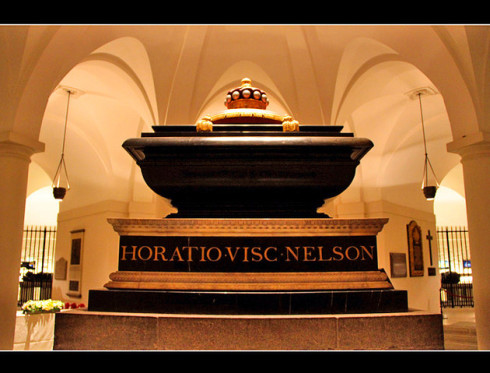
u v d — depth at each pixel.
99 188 12.71
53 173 14.30
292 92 10.09
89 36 7.37
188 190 2.63
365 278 2.45
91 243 12.61
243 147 2.51
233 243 2.46
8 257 5.89
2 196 5.95
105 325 2.25
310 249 2.47
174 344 2.18
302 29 9.09
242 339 2.17
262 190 2.62
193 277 2.41
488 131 6.47
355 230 2.50
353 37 8.64
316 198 2.70
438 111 11.82
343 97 9.88
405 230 13.04
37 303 7.73
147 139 2.54
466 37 6.47
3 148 6.04
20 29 6.06
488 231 6.33
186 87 9.53
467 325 10.84
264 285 2.38
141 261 2.48
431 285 13.91
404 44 7.71
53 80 6.63
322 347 2.17
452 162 14.23
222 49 9.66
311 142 2.52
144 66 9.13
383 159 12.29
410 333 2.23
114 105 11.53
